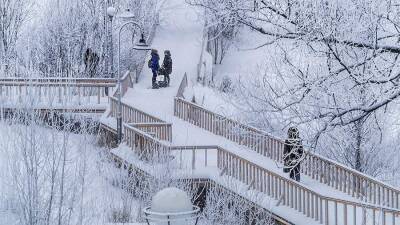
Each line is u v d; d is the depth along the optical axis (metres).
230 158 32.56
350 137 36.47
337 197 30.39
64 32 51.88
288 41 25.06
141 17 58.06
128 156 33.12
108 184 28.84
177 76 54.19
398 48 22.22
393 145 39.31
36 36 51.53
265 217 29.77
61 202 20.78
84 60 49.81
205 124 40.84
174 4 63.00
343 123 22.88
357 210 29.72
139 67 54.19
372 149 38.59
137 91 47.56
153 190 28.77
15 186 21.27
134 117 39.78
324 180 33.03
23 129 22.33
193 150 32.97
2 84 36.53
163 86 49.38
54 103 33.00
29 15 53.34
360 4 22.30
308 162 34.00
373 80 22.08
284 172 32.34
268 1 23.78
